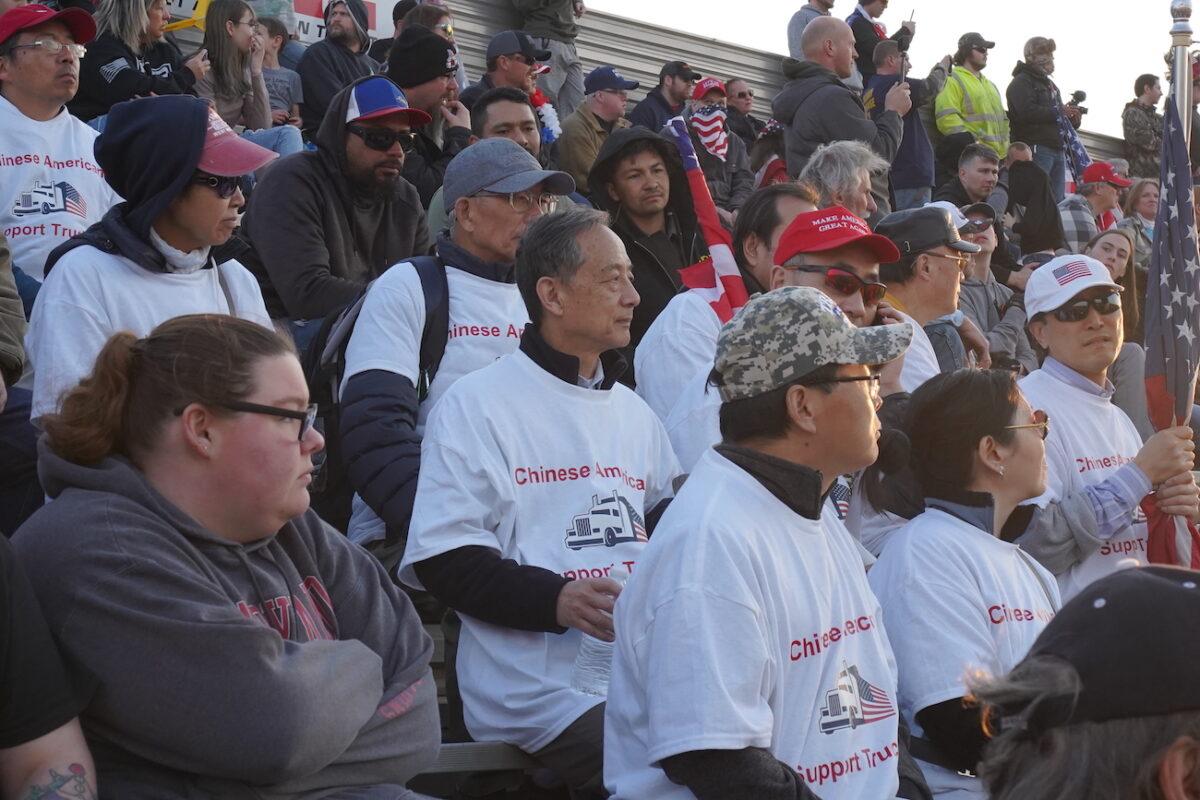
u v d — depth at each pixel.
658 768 3.17
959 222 6.50
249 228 6.36
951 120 13.72
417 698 3.21
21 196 6.00
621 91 9.66
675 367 5.25
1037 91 14.08
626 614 3.24
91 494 2.93
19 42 5.98
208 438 2.97
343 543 3.35
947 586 4.00
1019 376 8.30
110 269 4.67
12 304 4.66
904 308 6.02
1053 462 5.68
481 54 12.27
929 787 3.72
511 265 5.18
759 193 5.50
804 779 3.21
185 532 2.94
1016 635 4.02
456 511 4.05
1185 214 6.18
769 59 14.87
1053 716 1.79
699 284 5.43
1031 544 5.10
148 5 7.95
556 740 3.94
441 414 4.22
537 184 5.12
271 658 2.84
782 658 3.21
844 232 4.88
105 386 3.00
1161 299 6.16
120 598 2.80
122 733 2.79
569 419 4.25
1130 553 5.39
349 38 9.57
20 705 2.64
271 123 8.84
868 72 13.28
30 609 2.69
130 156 4.71
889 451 4.07
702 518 3.19
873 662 3.43
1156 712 1.73
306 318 6.16
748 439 3.35
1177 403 6.09
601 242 4.25
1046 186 11.66
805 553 3.30
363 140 6.33
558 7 11.73
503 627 4.04
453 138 8.23
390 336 4.92
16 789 2.64
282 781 2.85
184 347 3.00
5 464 4.54
